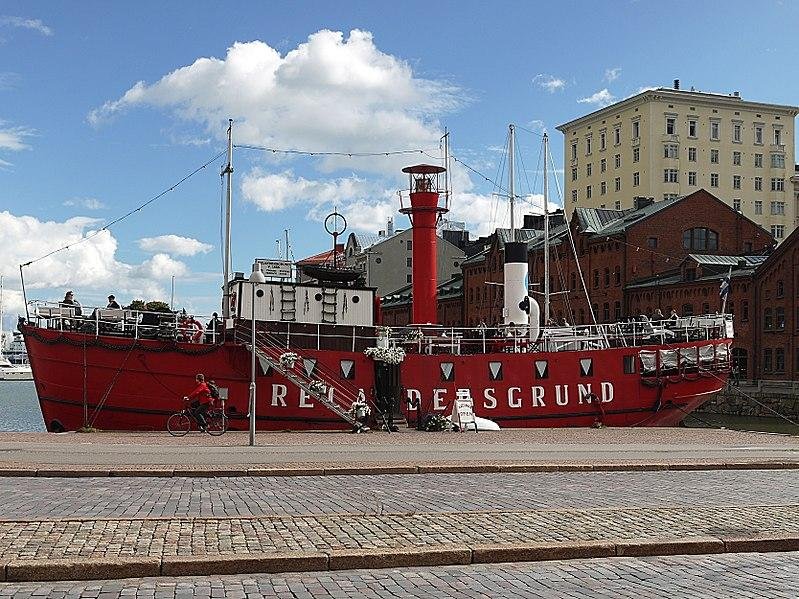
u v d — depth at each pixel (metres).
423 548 11.56
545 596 9.93
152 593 9.80
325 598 9.70
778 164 139.38
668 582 10.66
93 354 35.00
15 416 88.56
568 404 41.00
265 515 14.19
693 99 134.38
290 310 39.03
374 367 38.88
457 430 36.84
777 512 14.95
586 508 15.34
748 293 81.56
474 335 49.94
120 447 26.55
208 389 32.66
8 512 14.58
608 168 140.62
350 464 22.22
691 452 27.48
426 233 45.56
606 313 94.69
